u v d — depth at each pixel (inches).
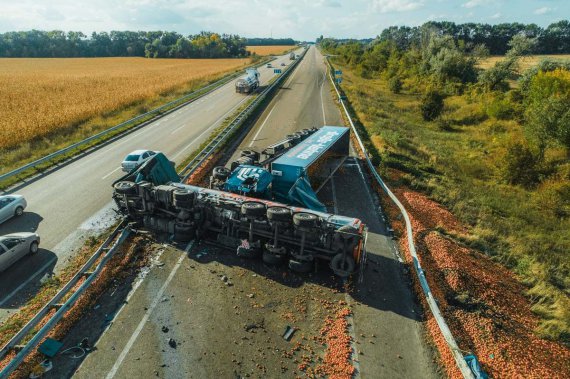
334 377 328.5
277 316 401.7
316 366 340.5
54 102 1561.3
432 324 389.1
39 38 6112.2
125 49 6545.3
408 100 1999.3
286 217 470.9
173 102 1647.4
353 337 375.2
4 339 367.2
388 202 689.6
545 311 435.8
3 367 318.3
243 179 571.5
